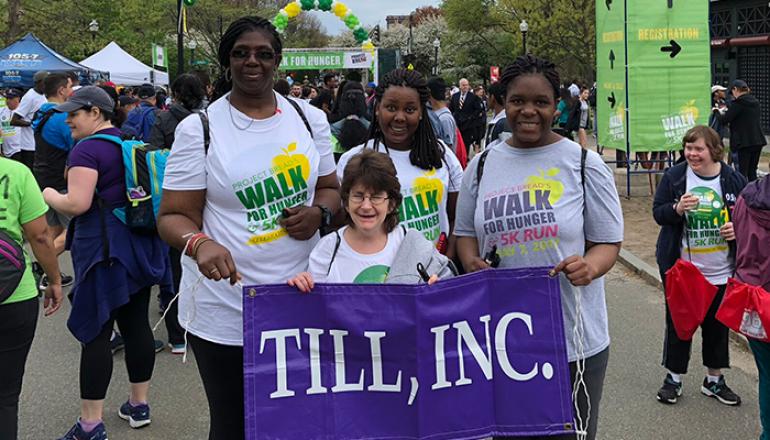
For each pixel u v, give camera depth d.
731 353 5.82
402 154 3.77
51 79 7.87
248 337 2.77
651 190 12.95
